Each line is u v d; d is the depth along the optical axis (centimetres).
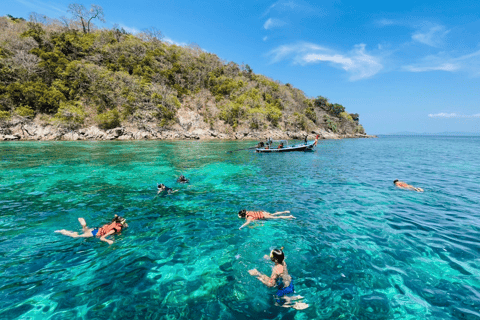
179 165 1648
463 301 331
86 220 649
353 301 336
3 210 720
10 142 3625
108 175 1273
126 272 408
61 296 344
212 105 6875
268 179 1205
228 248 497
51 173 1307
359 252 475
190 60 7875
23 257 452
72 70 5309
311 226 613
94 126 4841
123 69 6116
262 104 7475
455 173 1379
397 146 4191
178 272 411
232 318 304
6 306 321
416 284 372
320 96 10306
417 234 559
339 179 1209
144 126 5303
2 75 4616
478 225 611
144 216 683
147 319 302
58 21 7469
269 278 388
